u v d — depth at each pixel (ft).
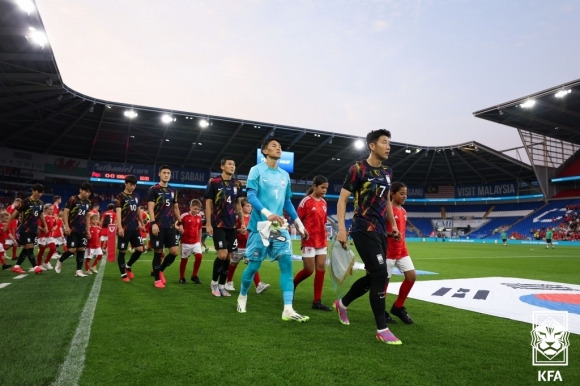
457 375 8.40
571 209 138.72
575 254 67.82
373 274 11.41
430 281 26.22
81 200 26.25
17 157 114.32
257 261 14.58
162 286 21.34
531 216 148.56
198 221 24.36
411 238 162.09
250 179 14.67
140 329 11.93
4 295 18.25
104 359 9.08
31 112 93.30
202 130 112.98
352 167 12.07
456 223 175.11
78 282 22.97
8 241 37.83
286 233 14.10
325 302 18.17
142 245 25.17
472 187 173.58
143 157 132.98
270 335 11.48
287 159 123.95
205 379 7.91
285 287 13.97
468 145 138.10
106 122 103.65
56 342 10.48
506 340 11.37
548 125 121.90
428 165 158.71
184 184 141.08
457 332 12.32
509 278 28.68
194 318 13.61
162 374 8.16
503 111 111.86
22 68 71.77
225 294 18.93
